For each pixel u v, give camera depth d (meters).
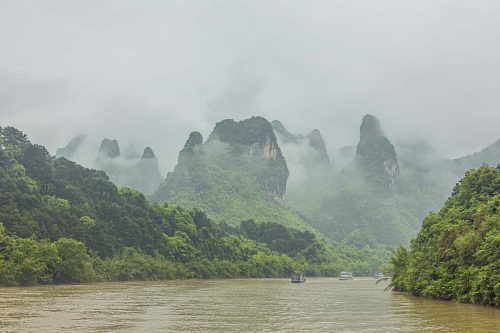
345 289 85.94
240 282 114.12
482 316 38.25
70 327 32.44
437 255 56.91
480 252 46.31
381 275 182.75
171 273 118.62
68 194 115.00
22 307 45.12
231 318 38.72
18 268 77.31
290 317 39.56
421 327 33.06
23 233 87.75
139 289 76.06
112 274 100.56
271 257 160.62
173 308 46.31
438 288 54.44
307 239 198.75
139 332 30.67
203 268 130.38
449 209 67.38
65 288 74.69
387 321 36.66
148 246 120.69
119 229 116.75
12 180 100.06
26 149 121.06
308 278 165.50
